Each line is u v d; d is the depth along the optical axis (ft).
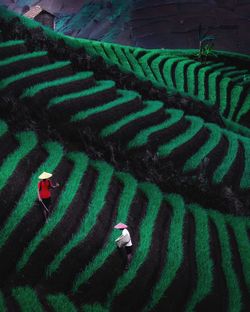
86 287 36.83
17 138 51.37
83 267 38.78
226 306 40.06
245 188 62.44
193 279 41.88
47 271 36.76
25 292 33.86
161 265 41.88
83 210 44.55
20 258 37.04
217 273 43.62
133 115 67.26
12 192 41.68
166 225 48.93
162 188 57.98
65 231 40.27
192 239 48.11
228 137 75.97
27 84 62.23
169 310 37.68
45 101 60.64
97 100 66.69
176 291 39.09
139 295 37.91
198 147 68.80
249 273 44.80
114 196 49.49
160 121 71.00
